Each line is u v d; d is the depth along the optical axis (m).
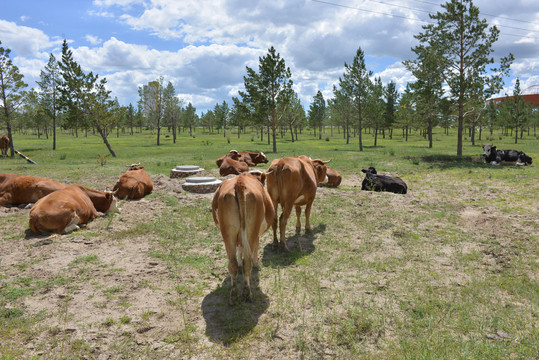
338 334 3.90
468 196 11.27
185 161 22.89
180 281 5.27
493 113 59.66
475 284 5.11
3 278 5.19
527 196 10.84
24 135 92.19
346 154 28.03
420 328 4.02
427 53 24.62
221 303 4.58
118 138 77.56
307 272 5.62
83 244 6.72
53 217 7.12
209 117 106.50
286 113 52.06
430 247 6.74
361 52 38.81
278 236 7.60
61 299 4.61
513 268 5.71
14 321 4.03
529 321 4.16
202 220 8.57
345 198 10.89
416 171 17.59
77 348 3.58
